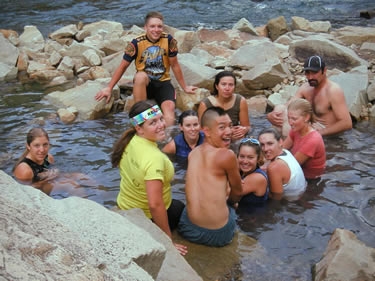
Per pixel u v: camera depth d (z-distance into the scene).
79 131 4.41
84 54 6.25
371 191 3.36
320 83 4.32
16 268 1.44
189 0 10.31
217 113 2.75
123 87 5.34
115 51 6.68
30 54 6.51
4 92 5.44
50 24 8.55
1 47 6.30
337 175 3.57
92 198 3.28
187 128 3.75
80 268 1.54
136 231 1.99
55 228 1.80
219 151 2.73
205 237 2.75
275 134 3.32
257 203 3.20
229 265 2.62
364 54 6.34
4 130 4.40
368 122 4.60
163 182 2.77
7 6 9.80
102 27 7.56
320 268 2.49
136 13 9.35
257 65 5.54
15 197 1.99
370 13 8.64
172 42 4.79
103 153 3.96
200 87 5.34
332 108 4.27
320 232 2.92
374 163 3.77
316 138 3.56
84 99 4.87
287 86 5.25
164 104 4.76
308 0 10.11
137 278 1.69
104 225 1.97
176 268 2.26
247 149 3.12
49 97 5.12
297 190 3.31
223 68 5.84
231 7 9.77
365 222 3.01
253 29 7.39
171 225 2.92
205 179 2.75
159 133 2.78
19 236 1.60
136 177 2.78
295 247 2.78
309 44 6.03
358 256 2.46
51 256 1.55
